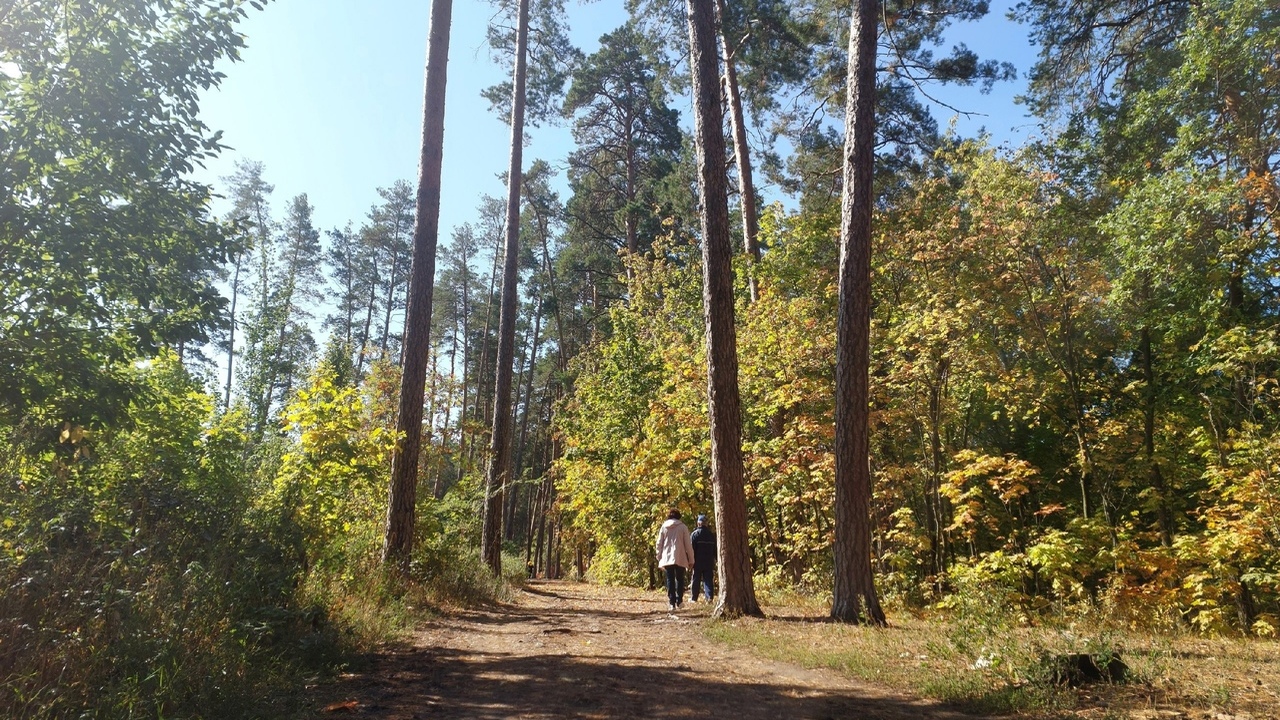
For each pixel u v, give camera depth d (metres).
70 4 5.43
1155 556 11.30
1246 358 11.21
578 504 22.27
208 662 4.85
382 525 12.44
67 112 5.24
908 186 18.70
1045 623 9.34
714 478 10.25
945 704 5.43
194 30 5.71
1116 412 15.53
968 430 15.82
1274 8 11.56
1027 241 12.50
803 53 17.95
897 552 13.84
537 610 12.08
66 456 5.62
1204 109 12.84
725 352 10.16
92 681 4.21
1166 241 12.01
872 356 14.38
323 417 9.84
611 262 31.88
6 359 5.05
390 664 6.52
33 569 4.50
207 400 8.62
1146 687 5.40
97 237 5.33
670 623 10.04
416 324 11.95
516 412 48.66
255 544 6.64
